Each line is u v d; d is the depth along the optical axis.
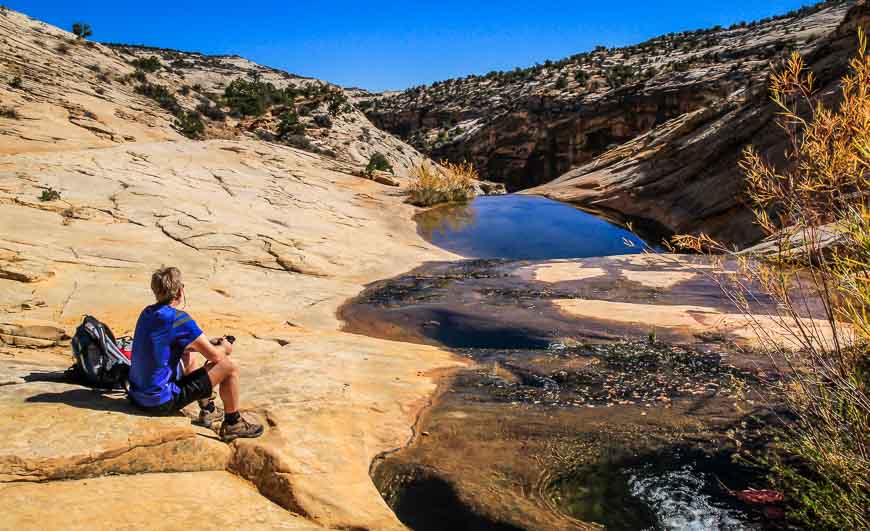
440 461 4.69
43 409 4.20
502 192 36.75
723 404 5.35
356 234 16.84
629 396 5.77
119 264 11.30
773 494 3.94
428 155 87.06
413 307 10.29
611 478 4.33
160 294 4.29
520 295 10.71
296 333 8.65
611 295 10.18
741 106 19.34
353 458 4.53
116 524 3.17
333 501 3.85
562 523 3.83
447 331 8.88
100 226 13.39
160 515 3.34
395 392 6.06
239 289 11.11
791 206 3.40
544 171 74.44
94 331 4.73
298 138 44.44
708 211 17.80
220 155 23.09
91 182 16.27
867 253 2.83
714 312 8.41
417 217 21.12
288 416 4.96
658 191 21.33
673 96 60.78
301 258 13.47
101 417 4.11
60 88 32.06
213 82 82.00
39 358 6.32
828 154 3.18
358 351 7.49
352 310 10.41
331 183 24.06
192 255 12.62
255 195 18.62
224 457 4.17
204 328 8.63
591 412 5.45
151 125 33.06
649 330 7.92
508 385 6.36
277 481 3.96
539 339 8.08
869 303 2.83
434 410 5.72
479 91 108.62
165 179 17.92
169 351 4.22
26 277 9.47
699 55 78.19
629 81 75.75
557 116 72.00
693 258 12.46
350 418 5.20
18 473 3.46
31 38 40.47
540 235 19.17
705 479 4.21
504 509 4.00
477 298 10.70
